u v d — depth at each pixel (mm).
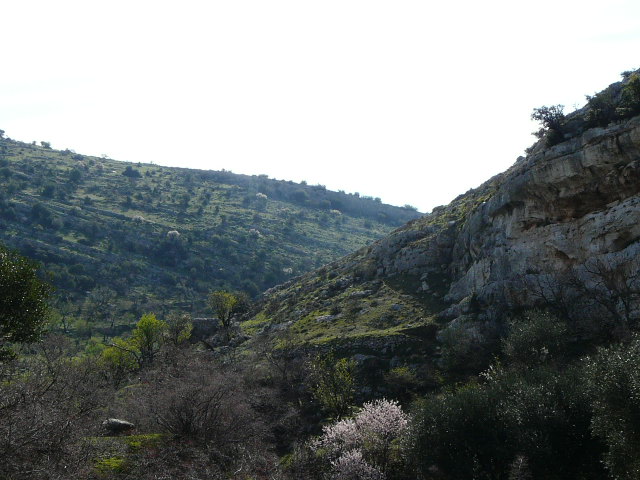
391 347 41594
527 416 23000
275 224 161250
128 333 84500
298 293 68500
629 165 32469
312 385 39688
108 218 134125
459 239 51750
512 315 37906
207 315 94750
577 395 22797
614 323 31000
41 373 24047
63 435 18766
